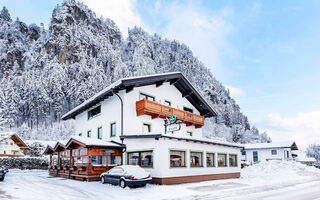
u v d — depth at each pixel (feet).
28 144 194.90
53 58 554.05
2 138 95.09
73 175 70.44
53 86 391.65
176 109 86.12
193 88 93.76
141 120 78.33
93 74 471.21
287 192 47.19
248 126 563.48
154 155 61.05
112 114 79.05
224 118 497.46
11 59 583.58
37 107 356.59
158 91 86.17
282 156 167.12
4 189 49.55
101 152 65.92
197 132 99.60
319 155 349.82
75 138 66.90
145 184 53.52
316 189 52.19
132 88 74.90
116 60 615.57
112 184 56.18
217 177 76.74
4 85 421.18
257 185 59.72
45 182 63.05
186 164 66.28
